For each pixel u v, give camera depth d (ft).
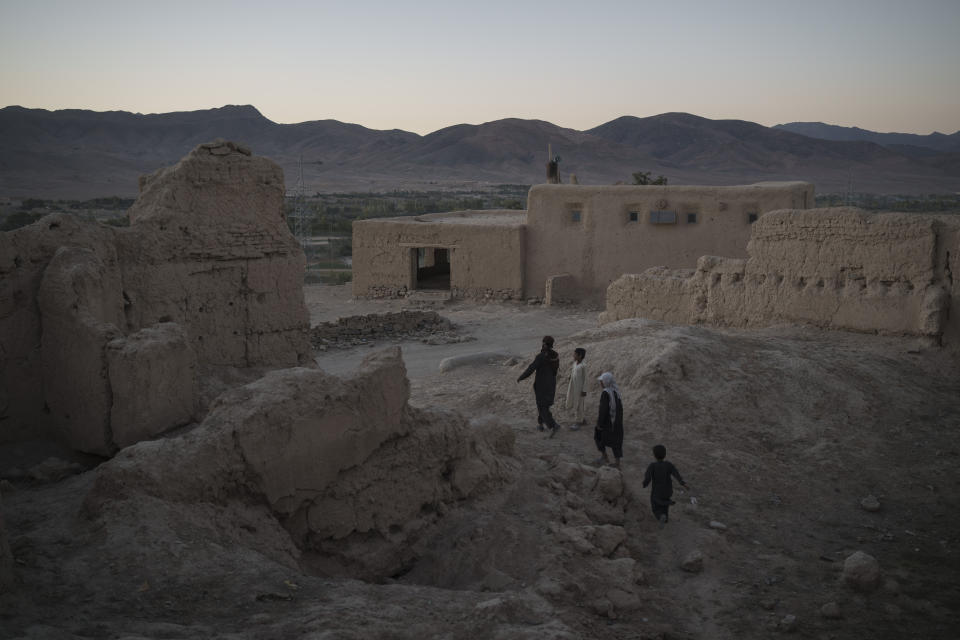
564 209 89.15
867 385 40.45
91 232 29.37
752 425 36.27
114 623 14.94
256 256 35.60
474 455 26.66
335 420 21.74
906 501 29.91
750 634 20.52
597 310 85.92
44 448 26.96
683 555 25.08
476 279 91.35
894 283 48.62
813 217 51.57
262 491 20.34
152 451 19.52
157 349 24.50
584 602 20.66
